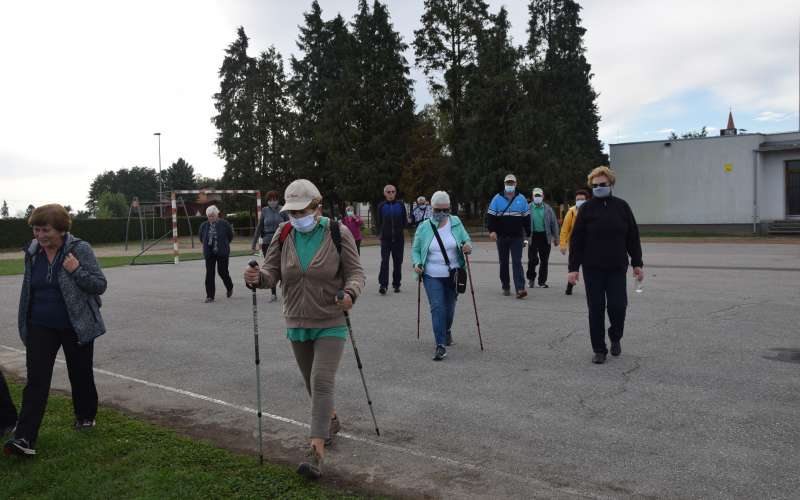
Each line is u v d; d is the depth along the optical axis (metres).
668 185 35.00
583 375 6.17
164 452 4.28
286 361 7.12
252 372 6.63
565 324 8.77
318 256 4.20
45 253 4.61
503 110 40.34
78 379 4.75
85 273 4.52
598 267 6.57
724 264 16.81
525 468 4.02
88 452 4.30
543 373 6.29
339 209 49.28
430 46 43.62
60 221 4.51
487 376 6.23
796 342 7.36
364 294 12.34
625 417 4.93
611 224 6.55
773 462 4.01
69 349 4.70
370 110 42.50
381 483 3.83
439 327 7.00
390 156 42.16
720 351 6.98
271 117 51.03
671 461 4.07
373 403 5.43
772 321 8.64
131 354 7.62
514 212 11.09
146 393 5.92
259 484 3.79
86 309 4.63
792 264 16.53
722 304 10.11
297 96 49.84
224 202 54.12
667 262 17.72
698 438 4.45
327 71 48.97
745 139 32.94
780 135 32.84
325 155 47.41
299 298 4.23
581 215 6.67
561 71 47.38
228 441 4.62
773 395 5.38
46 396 4.43
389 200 12.29
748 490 3.63
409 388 5.87
